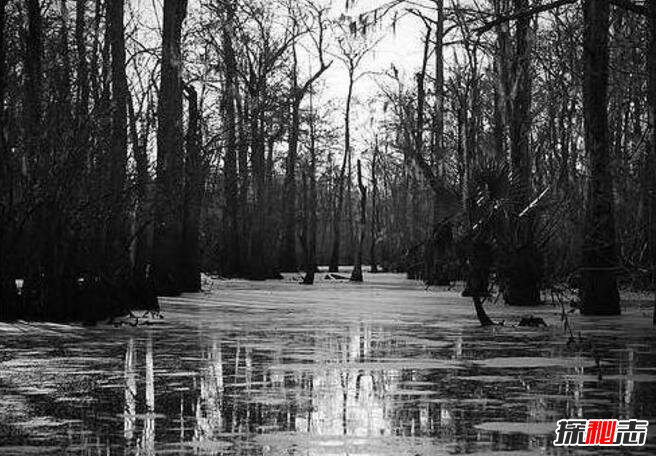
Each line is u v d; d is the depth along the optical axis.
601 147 22.41
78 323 19.06
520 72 27.56
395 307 26.47
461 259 19.53
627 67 33.41
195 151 33.22
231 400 9.17
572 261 27.16
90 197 20.06
